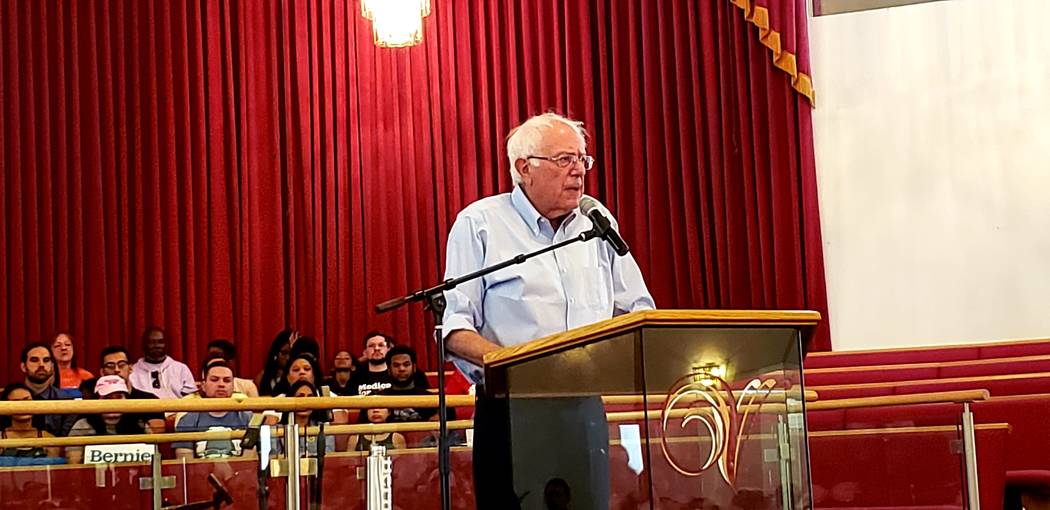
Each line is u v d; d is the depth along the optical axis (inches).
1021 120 281.3
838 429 156.6
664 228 295.0
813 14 295.3
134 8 290.8
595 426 82.3
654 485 76.5
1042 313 276.2
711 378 79.1
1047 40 281.6
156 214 286.4
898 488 153.7
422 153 299.6
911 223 284.8
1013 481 196.1
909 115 287.4
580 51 301.7
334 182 296.5
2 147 279.0
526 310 107.1
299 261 294.0
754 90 293.3
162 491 125.0
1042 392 222.7
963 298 280.5
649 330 77.9
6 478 121.0
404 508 128.4
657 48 300.0
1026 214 279.0
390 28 277.3
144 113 289.7
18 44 283.1
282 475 128.4
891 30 290.2
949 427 152.9
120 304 283.1
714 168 292.7
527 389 91.1
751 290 288.4
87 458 123.7
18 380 274.4
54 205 282.4
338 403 130.1
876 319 284.0
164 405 124.0
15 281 276.4
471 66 303.1
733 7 296.8
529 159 108.2
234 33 297.0
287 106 296.4
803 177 287.4
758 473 79.3
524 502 91.1
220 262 288.0
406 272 296.0
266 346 288.8
